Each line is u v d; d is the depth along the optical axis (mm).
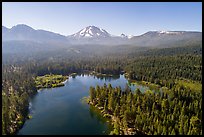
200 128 130125
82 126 154250
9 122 145000
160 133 122750
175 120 138875
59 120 164625
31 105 197375
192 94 187250
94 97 198750
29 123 160000
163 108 155250
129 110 147000
